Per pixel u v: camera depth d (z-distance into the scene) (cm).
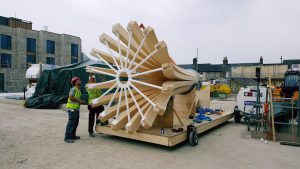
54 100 1427
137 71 712
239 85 3662
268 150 631
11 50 3431
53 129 841
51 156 557
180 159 552
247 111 1008
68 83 1462
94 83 723
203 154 592
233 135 811
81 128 873
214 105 1983
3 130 816
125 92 648
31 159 534
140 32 654
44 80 1571
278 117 848
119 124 657
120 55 658
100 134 782
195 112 979
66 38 3903
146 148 635
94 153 585
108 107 693
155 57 652
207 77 5453
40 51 3666
